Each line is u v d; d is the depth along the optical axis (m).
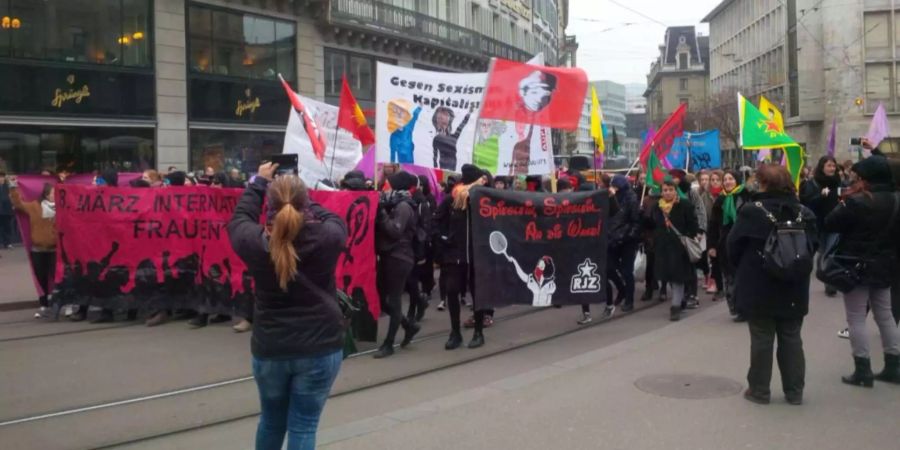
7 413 6.32
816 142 50.91
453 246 8.55
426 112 10.10
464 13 37.41
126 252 10.12
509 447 5.33
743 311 6.27
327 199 8.52
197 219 9.83
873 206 6.46
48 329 9.80
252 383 7.20
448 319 10.52
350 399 6.68
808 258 5.89
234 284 9.49
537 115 10.43
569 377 7.14
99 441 5.66
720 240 10.05
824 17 48.81
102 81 20.17
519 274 8.88
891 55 47.41
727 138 54.91
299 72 25.30
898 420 5.79
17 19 18.72
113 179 12.71
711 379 6.95
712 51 80.19
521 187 14.70
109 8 20.30
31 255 10.63
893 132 47.62
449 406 6.31
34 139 19.08
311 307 4.11
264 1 23.83
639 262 11.77
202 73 22.23
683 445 5.31
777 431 5.57
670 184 10.02
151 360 8.06
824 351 7.92
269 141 24.41
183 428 5.93
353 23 26.92
